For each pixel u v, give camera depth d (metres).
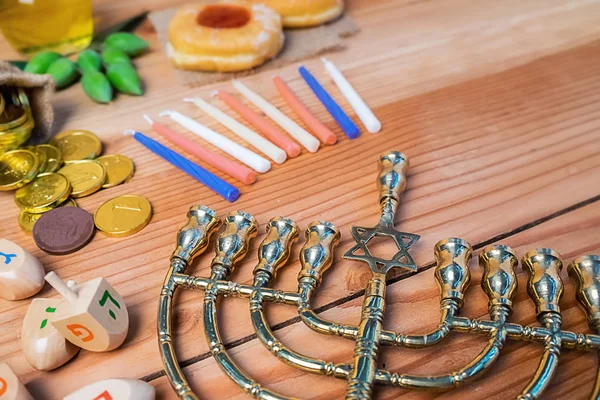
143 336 0.42
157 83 0.60
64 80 0.58
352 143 0.53
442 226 0.46
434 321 0.41
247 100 0.57
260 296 0.41
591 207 0.47
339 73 0.58
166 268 0.45
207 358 0.40
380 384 0.38
